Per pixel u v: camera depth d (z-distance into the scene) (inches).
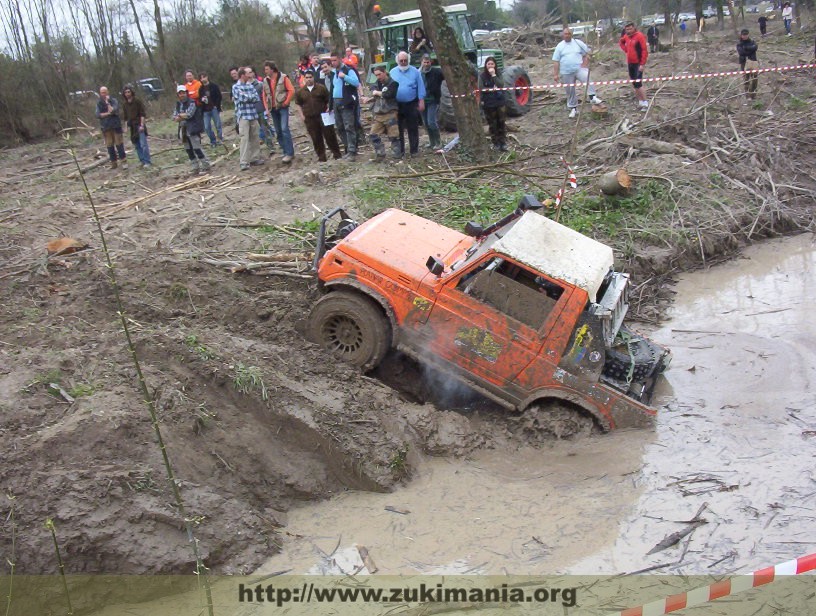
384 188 528.4
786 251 477.4
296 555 241.1
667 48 1283.2
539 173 562.3
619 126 641.0
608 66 1009.5
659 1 1936.5
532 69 1085.1
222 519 241.1
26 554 219.9
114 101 705.6
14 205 573.0
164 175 657.0
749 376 334.6
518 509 258.1
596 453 286.7
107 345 301.1
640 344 321.1
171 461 253.0
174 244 438.3
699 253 466.6
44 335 317.4
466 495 267.4
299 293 368.5
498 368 301.6
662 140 609.3
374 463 272.1
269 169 629.3
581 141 633.0
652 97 730.2
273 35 1368.1
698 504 253.3
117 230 466.0
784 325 380.2
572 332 293.4
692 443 287.4
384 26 748.0
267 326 344.2
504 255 293.3
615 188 499.8
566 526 247.3
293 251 424.2
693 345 368.2
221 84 1295.5
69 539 221.8
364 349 315.6
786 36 1299.2
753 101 715.4
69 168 748.6
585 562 230.7
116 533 225.9
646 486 265.0
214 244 439.8
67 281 377.1
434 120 609.6
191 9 1328.7
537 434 298.2
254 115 629.9
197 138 639.8
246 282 387.2
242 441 270.5
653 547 235.0
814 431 289.7
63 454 243.1
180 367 290.2
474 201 504.7
